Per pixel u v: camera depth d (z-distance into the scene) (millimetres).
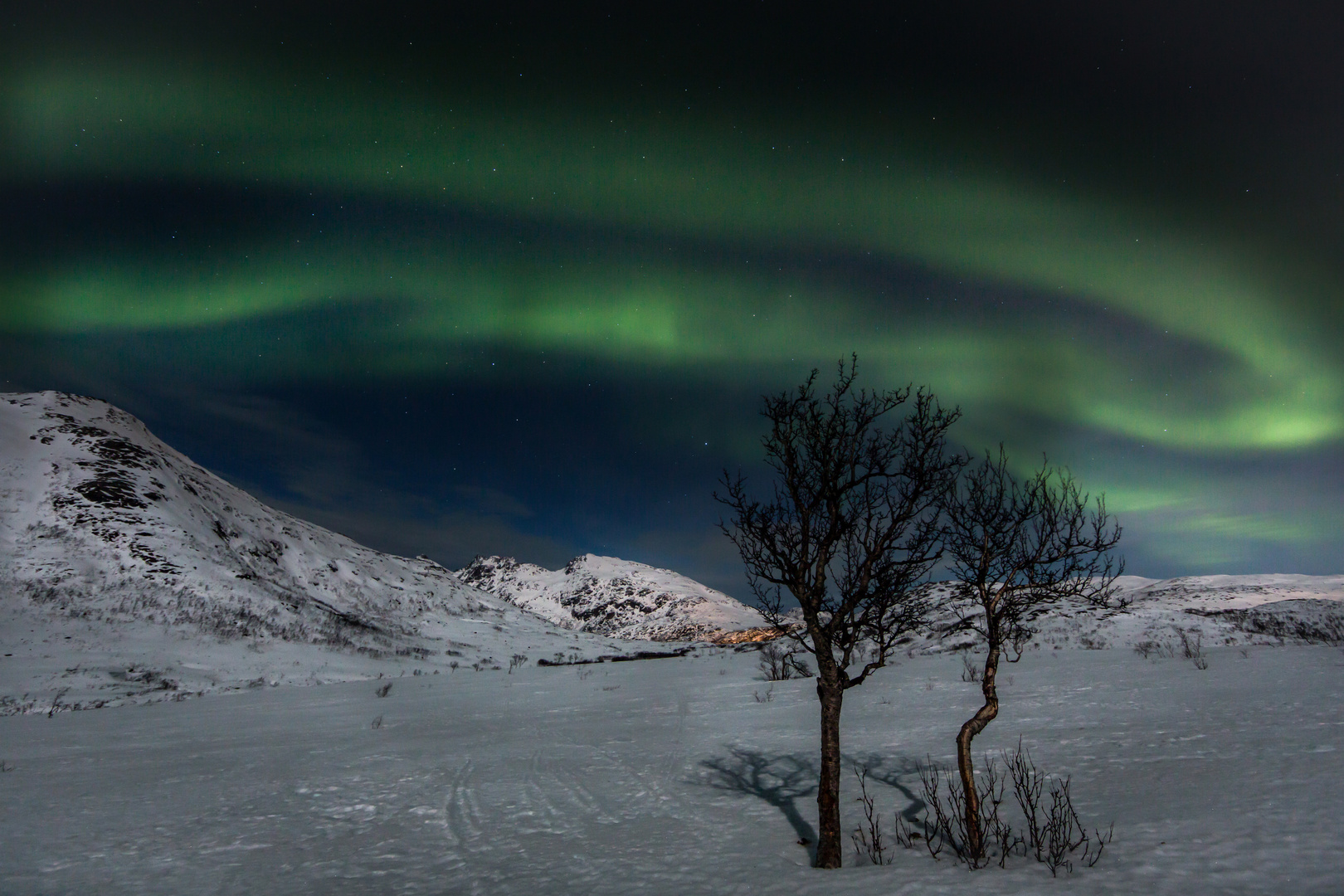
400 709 24953
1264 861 5918
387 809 10867
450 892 7113
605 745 15414
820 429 7602
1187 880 5684
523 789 11680
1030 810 8352
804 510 7488
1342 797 7449
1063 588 7730
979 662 27234
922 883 6168
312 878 7844
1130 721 12977
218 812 11031
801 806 9578
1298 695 13867
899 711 17172
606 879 7109
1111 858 6406
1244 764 9266
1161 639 31031
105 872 8289
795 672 29688
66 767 15406
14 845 9477
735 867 7191
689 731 16625
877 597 7410
